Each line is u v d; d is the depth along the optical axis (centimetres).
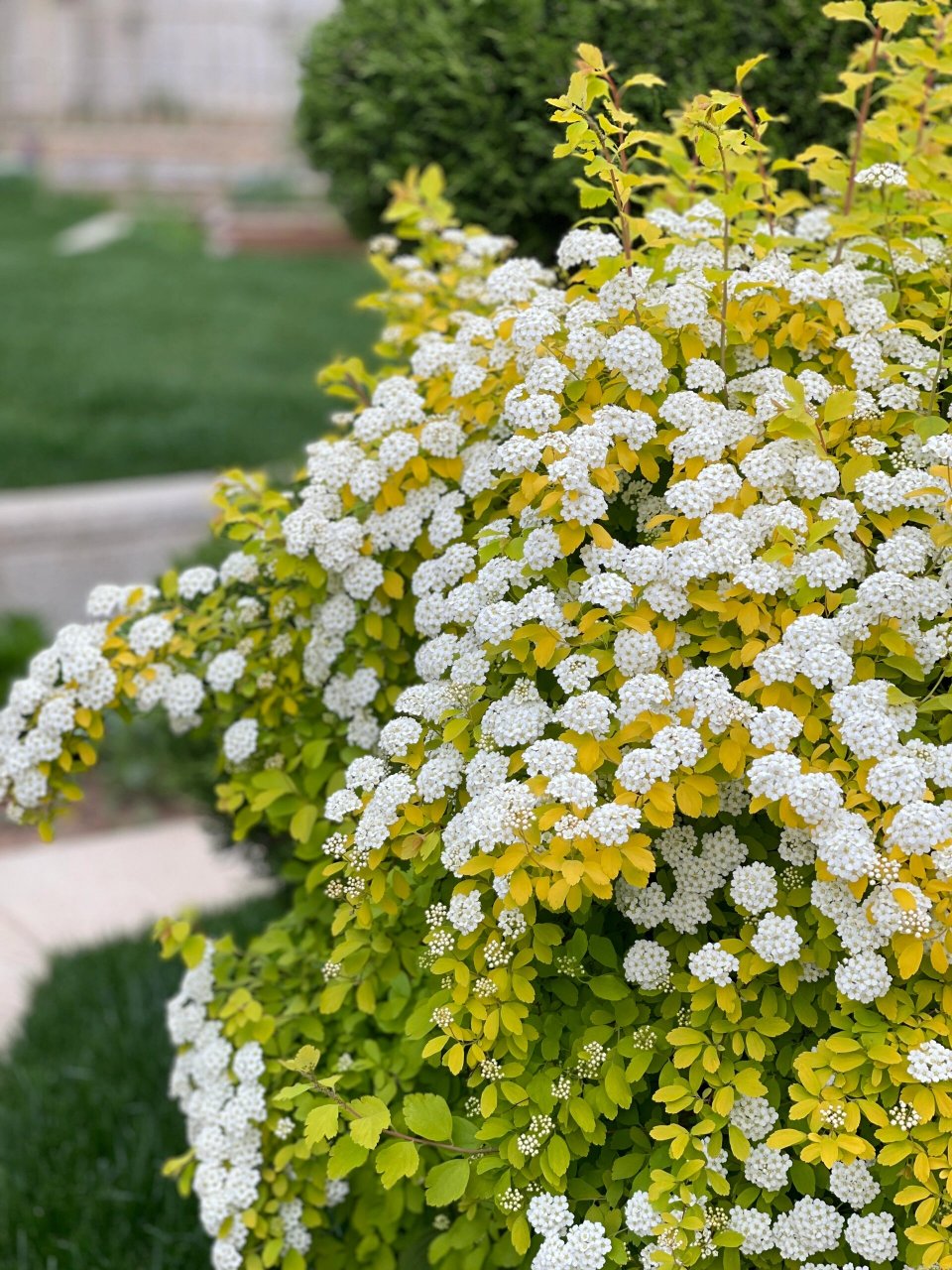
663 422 173
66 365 655
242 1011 184
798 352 181
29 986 257
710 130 172
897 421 173
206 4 1530
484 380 179
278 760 190
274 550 190
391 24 232
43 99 1531
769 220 193
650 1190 155
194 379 636
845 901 156
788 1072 162
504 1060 166
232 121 1552
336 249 1048
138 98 1545
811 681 159
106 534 400
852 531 167
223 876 306
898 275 184
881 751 155
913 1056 151
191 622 193
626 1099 159
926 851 152
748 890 160
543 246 235
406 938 177
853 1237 154
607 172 172
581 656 162
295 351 716
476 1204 171
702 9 216
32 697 188
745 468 167
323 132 245
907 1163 155
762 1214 158
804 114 219
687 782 157
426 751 172
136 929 280
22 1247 207
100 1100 229
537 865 155
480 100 224
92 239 1076
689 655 164
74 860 314
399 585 181
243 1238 179
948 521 165
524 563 168
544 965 170
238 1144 181
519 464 166
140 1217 212
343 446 187
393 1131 162
